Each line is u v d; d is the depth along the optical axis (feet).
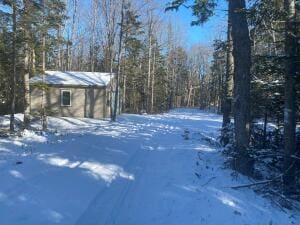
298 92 45.70
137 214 30.53
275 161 48.06
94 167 42.60
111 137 67.10
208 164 46.26
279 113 52.85
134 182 38.55
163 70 222.28
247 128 45.09
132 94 197.88
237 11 44.65
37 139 70.08
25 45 87.25
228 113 65.21
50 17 88.69
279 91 48.91
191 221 29.81
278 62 43.75
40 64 117.39
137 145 58.95
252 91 50.42
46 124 97.55
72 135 74.23
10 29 83.66
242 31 45.16
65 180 36.63
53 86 121.90
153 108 195.72
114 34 130.52
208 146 58.44
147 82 197.26
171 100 288.92
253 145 52.80
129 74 186.80
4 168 40.27
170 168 43.75
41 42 91.71
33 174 37.93
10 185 33.96
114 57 156.35
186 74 349.00
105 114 123.85
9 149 56.59
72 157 47.37
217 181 39.55
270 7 46.47
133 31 136.77
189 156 49.98
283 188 40.29
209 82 334.24
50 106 122.42
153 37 193.57
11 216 27.12
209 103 312.09
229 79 65.00
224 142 58.34
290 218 34.09
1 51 90.84
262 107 52.39
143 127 90.27
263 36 53.31
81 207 30.35
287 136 43.01
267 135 54.75
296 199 39.75
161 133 77.20
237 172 42.27
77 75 130.11
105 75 133.08
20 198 30.78
